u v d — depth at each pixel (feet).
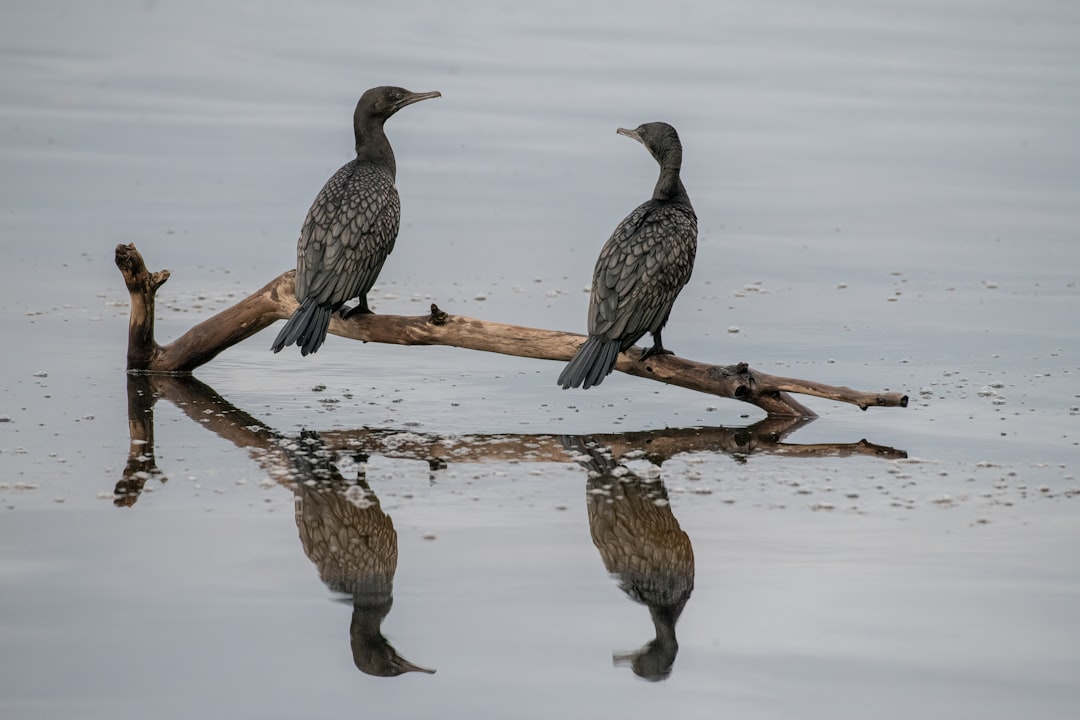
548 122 89.40
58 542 29.12
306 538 29.68
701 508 31.99
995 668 24.53
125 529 29.94
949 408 40.45
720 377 39.04
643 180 76.64
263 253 61.05
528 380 44.14
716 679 24.30
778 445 37.14
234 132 85.05
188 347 43.68
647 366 39.63
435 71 102.42
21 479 32.91
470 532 30.32
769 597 27.27
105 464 34.27
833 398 38.47
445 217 68.54
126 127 85.40
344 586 27.43
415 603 26.84
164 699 23.21
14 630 25.30
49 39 110.42
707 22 125.90
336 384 43.32
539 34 118.52
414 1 132.67
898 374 44.27
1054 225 68.13
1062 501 32.27
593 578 28.07
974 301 54.29
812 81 103.45
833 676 24.23
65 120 86.22
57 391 41.32
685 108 94.12
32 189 71.15
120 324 49.44
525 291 55.21
